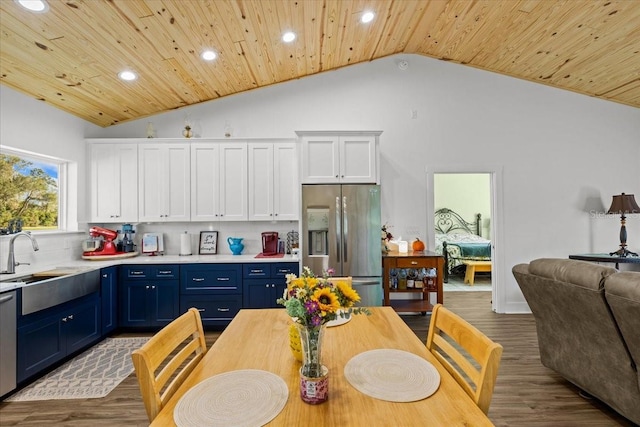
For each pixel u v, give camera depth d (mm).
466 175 8250
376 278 3711
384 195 4480
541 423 2139
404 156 4492
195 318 1501
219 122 4359
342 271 3709
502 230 4539
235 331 1640
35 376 2717
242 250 4273
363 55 4281
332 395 1057
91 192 4000
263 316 1871
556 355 2527
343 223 3725
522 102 4555
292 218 4066
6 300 2398
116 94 3602
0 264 2979
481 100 4535
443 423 919
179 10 2557
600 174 4582
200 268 3750
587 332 2184
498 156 4543
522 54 4008
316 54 3891
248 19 2896
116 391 2535
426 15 3570
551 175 4570
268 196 4070
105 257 3770
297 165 4012
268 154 4070
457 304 4906
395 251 4172
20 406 2348
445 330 1399
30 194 3428
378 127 4469
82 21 2439
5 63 2725
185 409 991
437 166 4500
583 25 3350
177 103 4172
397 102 4488
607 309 1934
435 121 4512
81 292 3123
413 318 4238
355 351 1393
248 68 3797
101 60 2963
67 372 2822
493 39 3832
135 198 4016
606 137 4586
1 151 3107
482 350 1116
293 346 1283
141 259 3824
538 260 2451
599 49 3660
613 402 2092
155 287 3717
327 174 3828
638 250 4594
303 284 1133
